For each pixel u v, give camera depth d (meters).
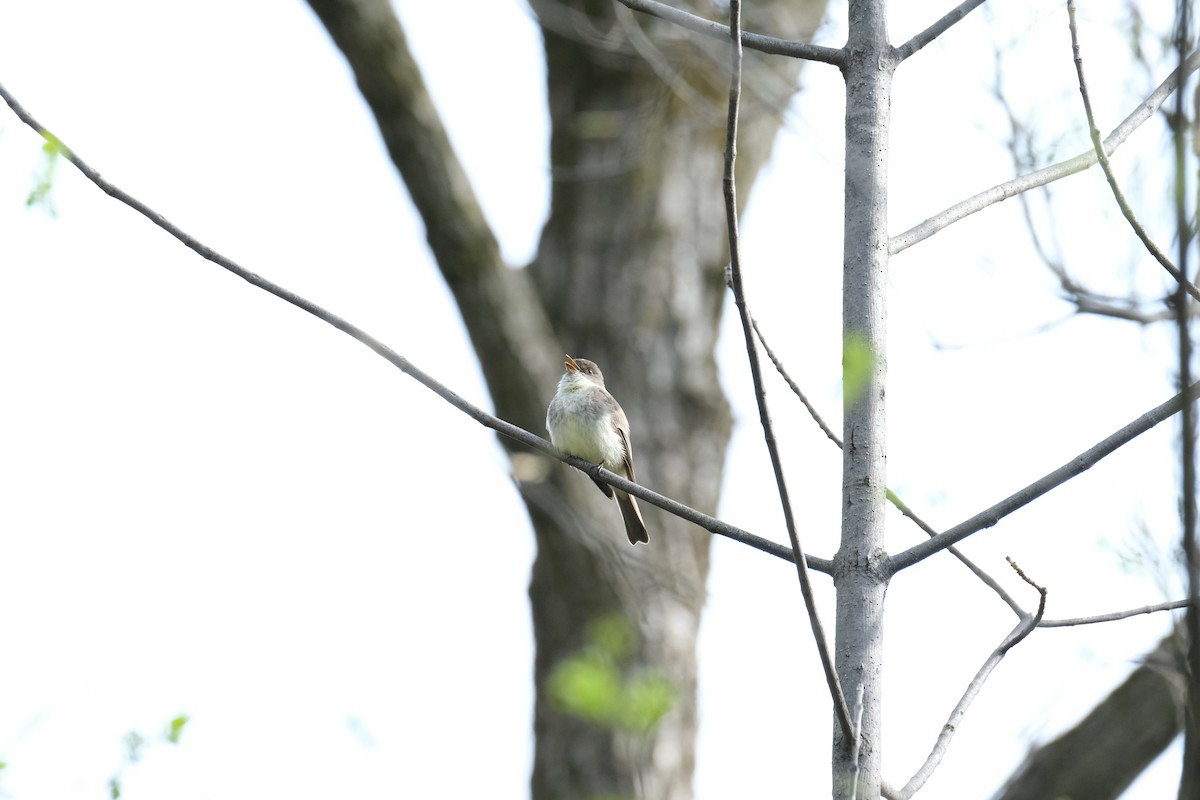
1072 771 11.70
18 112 6.21
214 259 6.46
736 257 5.00
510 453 13.86
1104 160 5.46
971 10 6.08
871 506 5.51
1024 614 5.98
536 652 14.85
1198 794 4.08
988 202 6.02
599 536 13.93
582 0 15.30
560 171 15.23
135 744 6.86
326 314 6.52
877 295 5.69
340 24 12.91
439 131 13.48
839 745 5.14
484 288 13.76
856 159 5.88
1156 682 11.77
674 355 15.47
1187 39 3.86
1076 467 5.32
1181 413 3.71
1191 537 3.70
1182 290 3.74
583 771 14.03
